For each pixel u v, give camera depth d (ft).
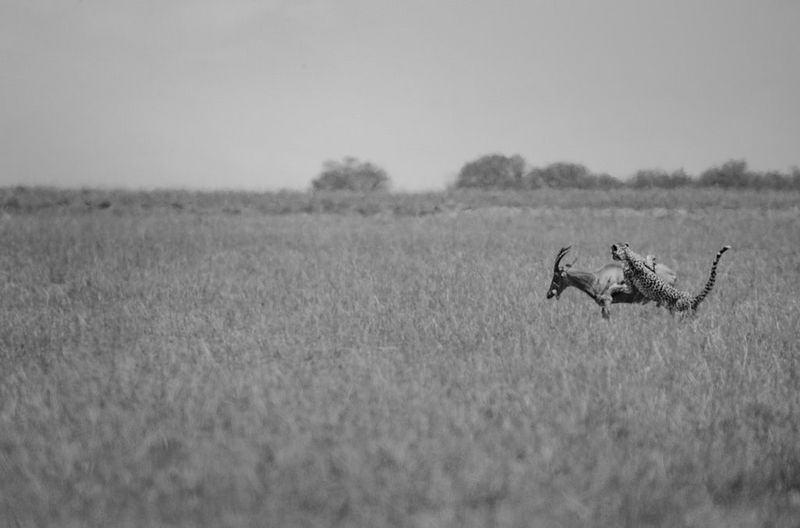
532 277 217.56
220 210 478.18
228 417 103.60
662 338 144.66
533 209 490.08
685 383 122.01
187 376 122.42
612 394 113.39
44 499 81.82
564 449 94.22
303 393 112.06
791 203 497.87
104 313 179.83
